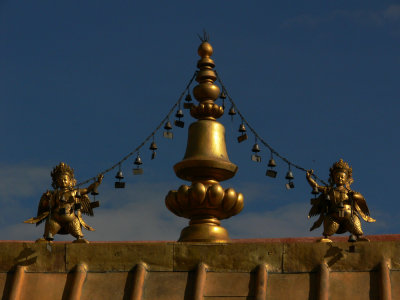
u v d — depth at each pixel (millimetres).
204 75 14203
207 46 14484
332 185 13648
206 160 13148
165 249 12078
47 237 12523
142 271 11898
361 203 13422
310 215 13672
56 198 13641
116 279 11922
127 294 11695
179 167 13375
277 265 11844
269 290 11562
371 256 11703
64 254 12156
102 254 12117
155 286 11766
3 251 12188
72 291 11711
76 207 13625
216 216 12992
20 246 12203
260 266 11820
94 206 13875
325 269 11680
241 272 11867
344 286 11492
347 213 13266
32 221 13688
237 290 11602
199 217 12953
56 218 13570
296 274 11766
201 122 13734
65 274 12070
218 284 11703
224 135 13820
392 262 11656
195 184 12797
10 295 11711
